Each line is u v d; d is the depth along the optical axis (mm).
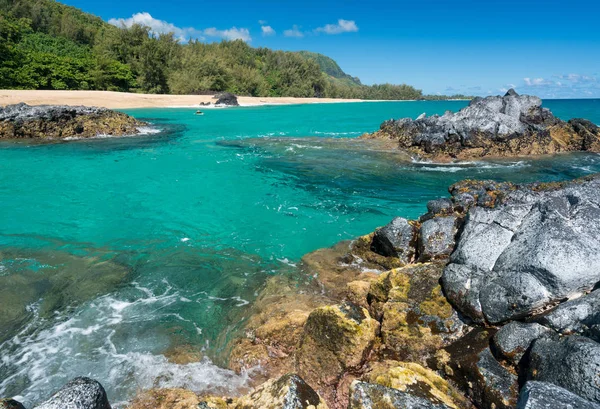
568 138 23219
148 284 8539
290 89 102562
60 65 56906
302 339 6270
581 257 5430
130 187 15680
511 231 6660
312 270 9078
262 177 17141
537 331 5211
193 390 5711
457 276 6508
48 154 21359
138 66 67750
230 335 6914
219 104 60969
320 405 4410
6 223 11789
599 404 3809
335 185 16016
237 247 10438
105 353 6441
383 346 6176
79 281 8555
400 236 8961
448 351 5742
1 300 7711
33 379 5879
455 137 20875
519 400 3855
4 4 73125
